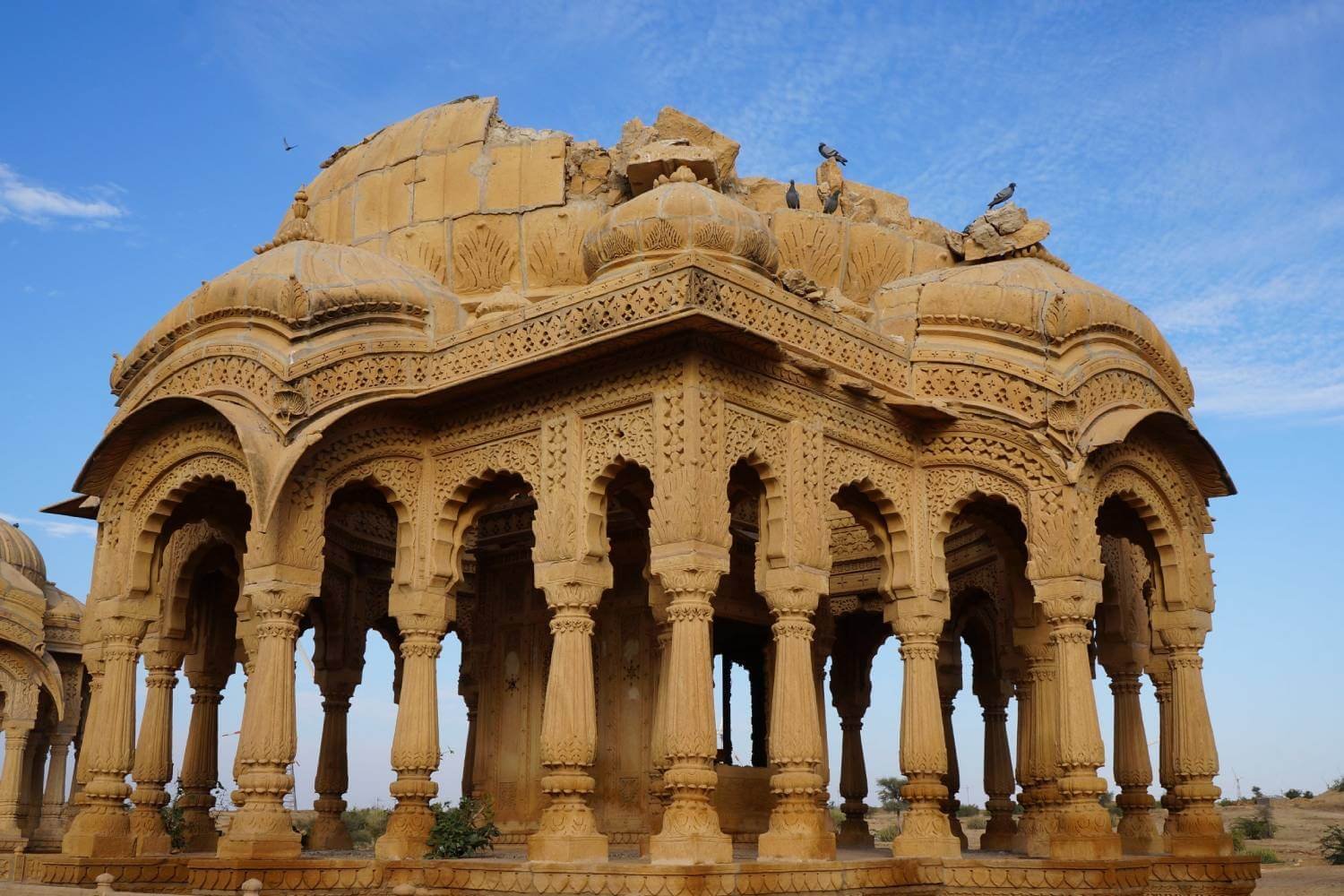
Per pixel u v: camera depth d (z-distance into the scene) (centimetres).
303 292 1338
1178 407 1480
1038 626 1479
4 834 2119
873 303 1473
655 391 1152
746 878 1035
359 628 1781
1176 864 1351
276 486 1232
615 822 1516
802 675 1168
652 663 1545
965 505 1395
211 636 1667
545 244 1583
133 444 1403
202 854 1385
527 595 1664
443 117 1695
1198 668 1438
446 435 1345
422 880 1189
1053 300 1394
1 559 2459
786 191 1728
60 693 2245
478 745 1661
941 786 1286
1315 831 3709
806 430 1238
